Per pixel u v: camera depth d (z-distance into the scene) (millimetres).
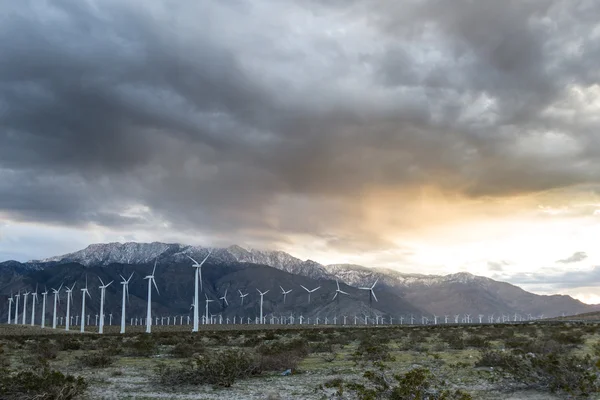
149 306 118250
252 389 27094
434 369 32594
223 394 25844
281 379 30312
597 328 73625
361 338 63844
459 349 47000
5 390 23625
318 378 30344
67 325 159750
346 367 34750
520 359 28688
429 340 60250
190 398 24844
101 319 126125
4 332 128125
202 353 48031
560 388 23828
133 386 28594
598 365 22828
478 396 23469
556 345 40719
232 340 67875
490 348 44625
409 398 20969
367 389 24531
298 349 43844
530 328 75875
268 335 70938
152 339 69000
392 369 33062
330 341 58875
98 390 27375
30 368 35875
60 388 24109
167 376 29500
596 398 22125
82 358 39438
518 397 22953
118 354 48688
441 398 20734
